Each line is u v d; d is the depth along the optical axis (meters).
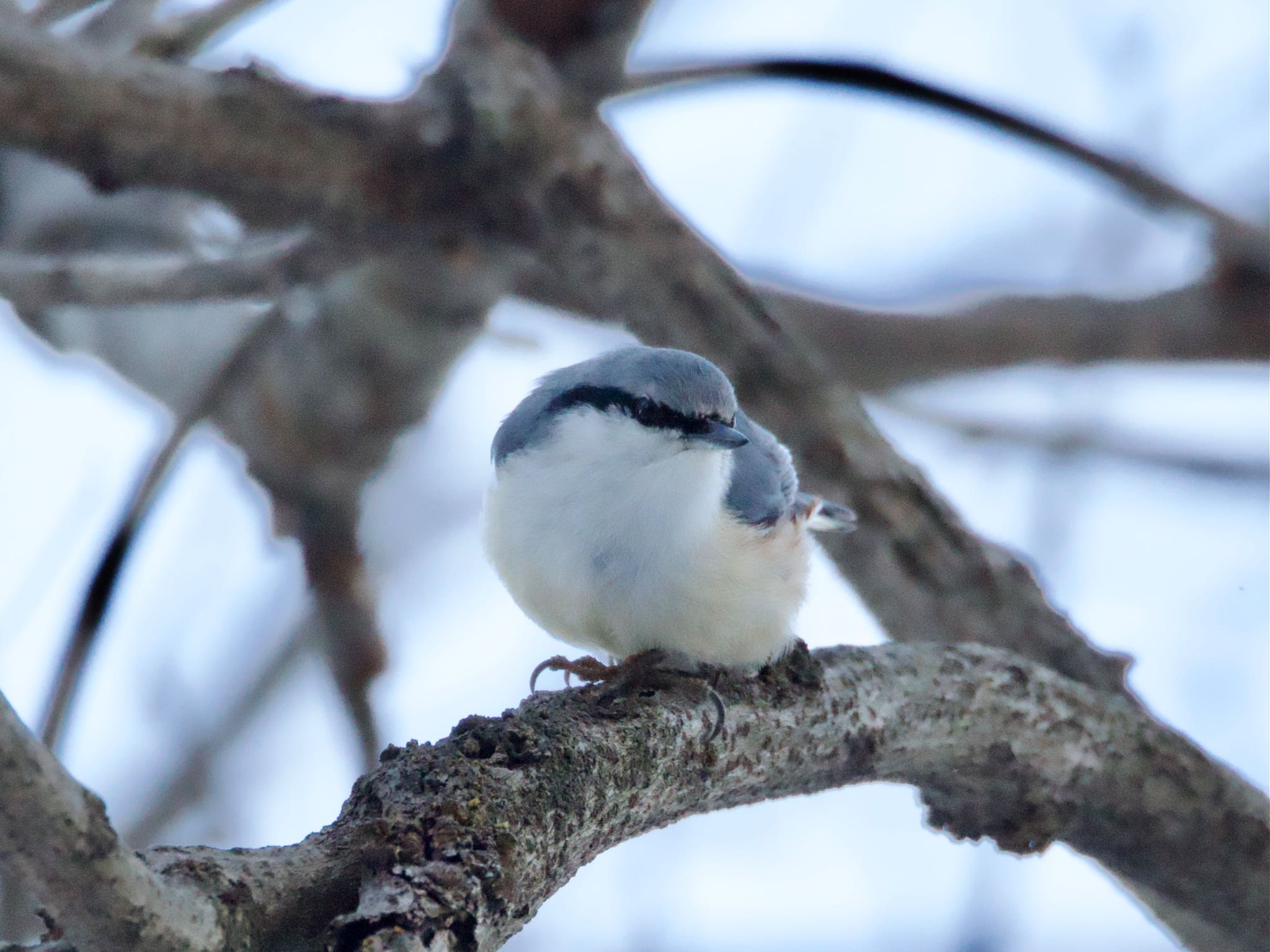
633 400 7.46
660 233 7.87
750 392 7.95
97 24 8.29
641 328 8.10
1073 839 7.64
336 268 7.99
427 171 7.49
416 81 8.38
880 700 6.77
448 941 4.39
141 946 3.95
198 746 9.83
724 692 6.36
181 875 4.20
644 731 5.73
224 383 8.49
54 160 7.06
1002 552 8.15
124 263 8.06
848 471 7.89
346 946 4.23
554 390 7.97
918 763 6.98
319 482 9.47
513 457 7.79
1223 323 10.47
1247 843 7.71
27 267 8.05
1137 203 8.95
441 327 8.84
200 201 9.16
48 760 3.67
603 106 8.55
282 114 7.13
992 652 7.35
